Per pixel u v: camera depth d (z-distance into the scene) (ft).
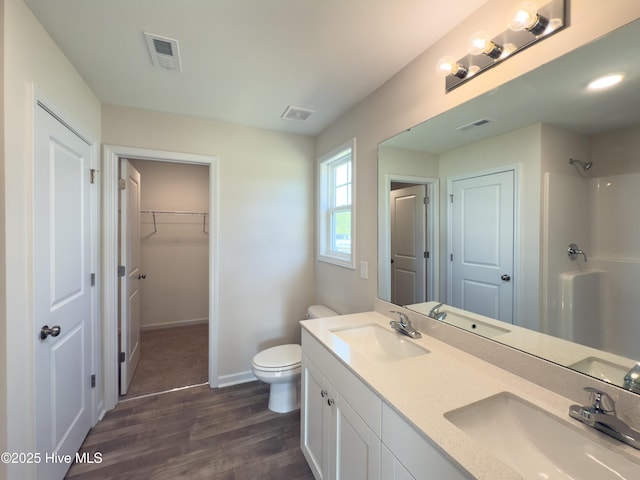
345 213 8.48
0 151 3.57
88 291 6.26
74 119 5.57
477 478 2.10
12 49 3.74
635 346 2.81
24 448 3.96
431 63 4.99
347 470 3.98
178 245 13.39
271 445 6.04
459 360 4.06
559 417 2.81
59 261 4.97
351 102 7.11
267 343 9.04
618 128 2.91
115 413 7.09
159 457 5.68
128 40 4.80
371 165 6.68
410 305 5.57
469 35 4.28
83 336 5.98
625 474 2.39
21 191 3.92
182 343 11.49
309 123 8.46
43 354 4.43
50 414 4.65
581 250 3.22
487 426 3.05
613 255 2.96
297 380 7.20
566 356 3.29
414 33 4.66
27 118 4.06
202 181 13.74
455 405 2.98
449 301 4.78
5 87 3.60
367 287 6.86
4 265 3.60
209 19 4.33
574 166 3.24
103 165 7.06
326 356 4.65
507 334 3.91
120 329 7.98
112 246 7.25
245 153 8.65
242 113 7.76
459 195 4.59
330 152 8.50
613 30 2.83
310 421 5.31
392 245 6.05
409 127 5.50
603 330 3.04
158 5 4.06
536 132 3.56
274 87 6.38
